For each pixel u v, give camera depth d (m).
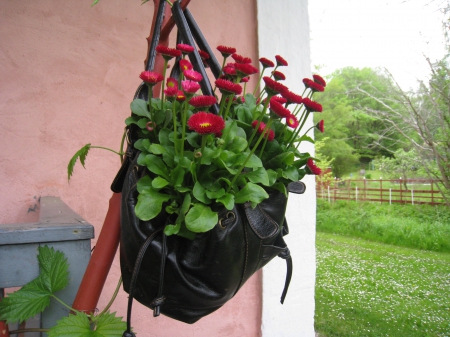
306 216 2.17
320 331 4.24
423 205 11.61
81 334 0.61
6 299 0.66
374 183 14.95
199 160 0.56
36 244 0.72
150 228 0.56
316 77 0.79
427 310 4.96
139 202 0.53
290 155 0.65
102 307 1.66
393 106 11.21
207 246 0.55
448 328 4.38
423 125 9.28
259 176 0.59
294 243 2.12
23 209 1.53
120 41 1.76
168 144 0.61
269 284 2.04
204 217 0.51
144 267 0.56
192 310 0.61
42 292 0.69
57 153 1.60
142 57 1.82
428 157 10.00
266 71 2.07
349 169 18.02
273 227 0.63
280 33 2.10
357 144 18.06
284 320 2.10
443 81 8.24
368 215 11.42
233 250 0.56
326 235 10.70
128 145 0.67
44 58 1.59
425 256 8.09
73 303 0.71
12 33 1.54
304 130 2.20
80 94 1.66
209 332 1.93
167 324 1.82
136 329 1.75
